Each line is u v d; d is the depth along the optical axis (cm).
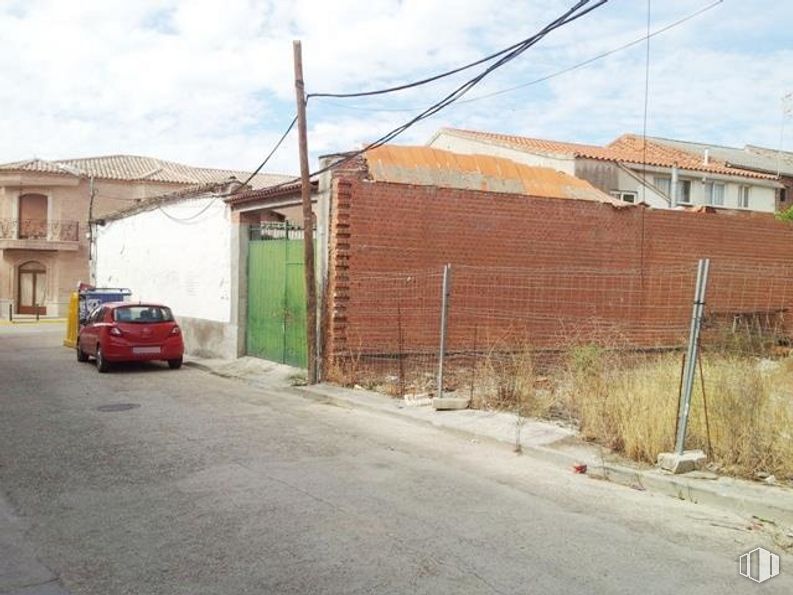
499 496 621
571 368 1052
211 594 416
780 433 691
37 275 3988
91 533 518
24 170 3844
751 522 567
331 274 1282
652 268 1619
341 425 941
